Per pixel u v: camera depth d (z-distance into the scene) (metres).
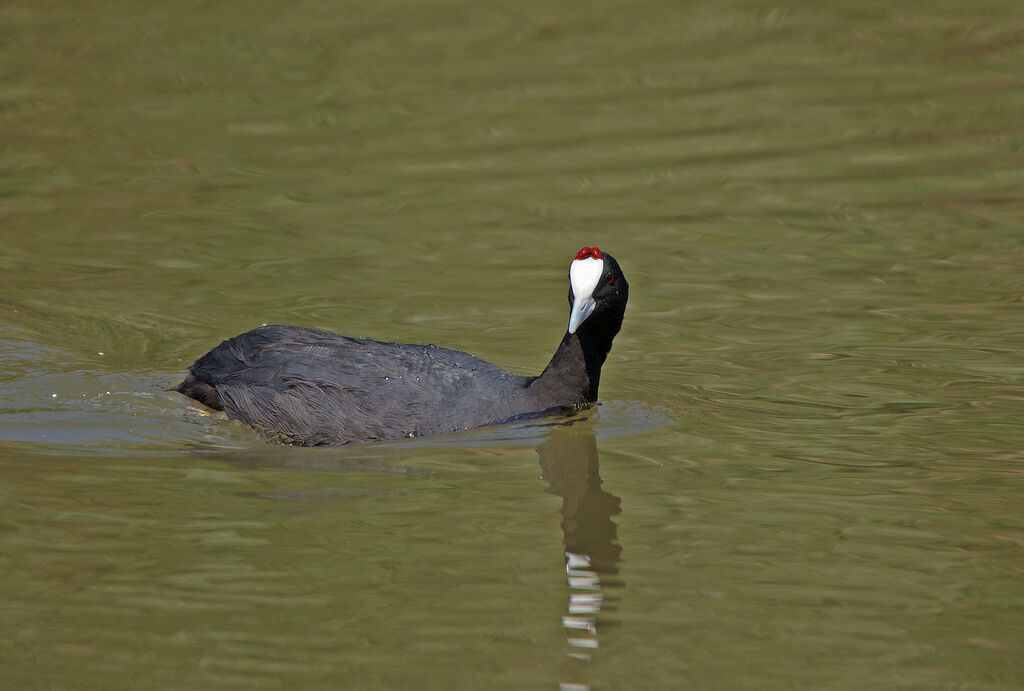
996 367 13.82
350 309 15.69
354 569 9.38
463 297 16.19
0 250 17.69
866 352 14.40
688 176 20.72
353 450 11.90
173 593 8.98
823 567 9.44
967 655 8.23
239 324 15.20
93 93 24.19
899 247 17.81
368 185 20.45
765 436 12.17
